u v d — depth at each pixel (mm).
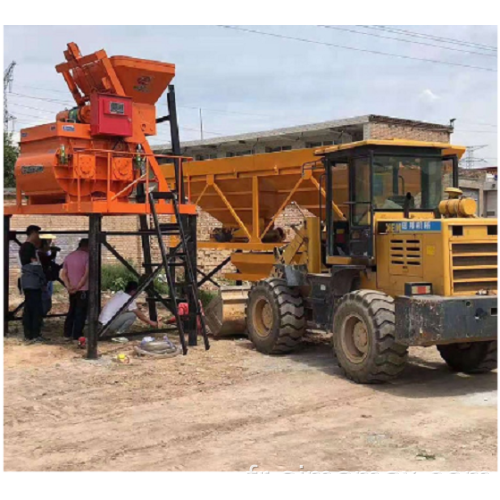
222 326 10977
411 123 24016
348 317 8305
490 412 7016
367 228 8578
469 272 7770
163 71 10656
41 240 11875
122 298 10695
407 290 7590
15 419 6754
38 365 9086
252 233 12531
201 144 29625
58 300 15859
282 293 9742
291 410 7055
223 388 7930
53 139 10094
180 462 5547
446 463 5559
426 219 8195
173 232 11133
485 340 7738
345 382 8250
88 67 10602
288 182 11844
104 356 9586
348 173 8898
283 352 9875
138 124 10688
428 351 10328
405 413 6965
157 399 7453
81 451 5816
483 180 30000
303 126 25812
